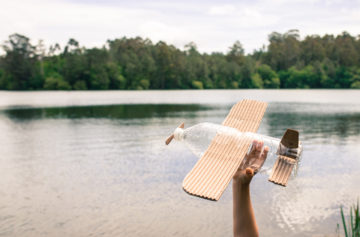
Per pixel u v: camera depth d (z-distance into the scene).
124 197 6.61
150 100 42.78
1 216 5.77
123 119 20.31
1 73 102.62
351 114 23.17
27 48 98.69
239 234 2.14
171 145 11.60
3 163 9.43
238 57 119.94
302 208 5.98
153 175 8.05
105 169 8.64
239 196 2.14
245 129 2.17
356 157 9.67
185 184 1.83
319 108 28.91
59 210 6.02
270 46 123.38
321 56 117.50
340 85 105.56
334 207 6.03
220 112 24.53
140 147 11.35
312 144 11.77
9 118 21.69
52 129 16.30
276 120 19.52
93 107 30.80
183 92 75.25
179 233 5.11
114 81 92.94
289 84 109.81
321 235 5.04
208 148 2.04
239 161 1.96
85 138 13.45
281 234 5.10
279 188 7.01
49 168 8.84
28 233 5.14
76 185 7.38
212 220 5.56
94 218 5.68
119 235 5.06
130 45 111.94
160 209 6.02
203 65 103.44
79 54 103.25
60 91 86.31
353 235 3.77
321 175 7.90
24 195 6.77
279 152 1.95
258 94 63.16
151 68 96.69
